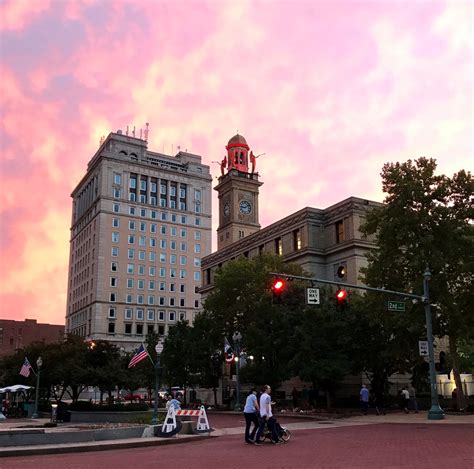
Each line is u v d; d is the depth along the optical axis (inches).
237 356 1790.1
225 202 4005.9
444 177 1429.6
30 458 646.5
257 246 2753.4
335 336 1499.8
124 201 4965.6
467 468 490.9
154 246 5064.0
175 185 5388.8
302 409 1620.3
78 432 776.9
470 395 1865.2
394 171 1446.9
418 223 1385.3
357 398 1755.7
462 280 1392.7
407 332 1419.8
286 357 1619.1
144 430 861.2
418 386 1785.2
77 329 5064.0
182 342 2144.4
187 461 592.7
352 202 2231.8
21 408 1948.8
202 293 3302.2
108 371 1689.2
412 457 577.9
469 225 1392.7
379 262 1453.0
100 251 4751.5
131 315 4788.4
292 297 1768.0
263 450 684.1
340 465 528.1
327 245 2354.8
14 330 5807.1
